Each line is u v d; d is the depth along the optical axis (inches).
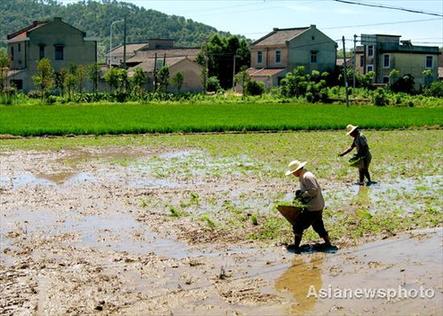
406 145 1320.1
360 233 585.3
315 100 2935.5
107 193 771.4
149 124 1600.6
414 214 666.2
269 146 1274.6
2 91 2657.5
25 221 626.5
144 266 487.2
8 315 392.2
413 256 514.6
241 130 1585.9
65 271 474.9
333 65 3575.3
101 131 1471.5
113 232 587.5
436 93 3171.8
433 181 879.1
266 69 3563.0
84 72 2930.6
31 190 787.4
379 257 511.5
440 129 1720.0
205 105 2603.3
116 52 4621.1
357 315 392.5
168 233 585.0
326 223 622.5
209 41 3959.2
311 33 3501.5
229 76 3959.2
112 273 470.9
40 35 3097.9
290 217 526.3
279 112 2140.7
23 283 447.5
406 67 3656.5
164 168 974.4
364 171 852.6
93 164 1013.2
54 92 3053.6
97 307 403.5
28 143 1296.8
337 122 1731.1
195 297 422.6
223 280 455.8
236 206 700.7
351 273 471.5
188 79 3437.5
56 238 565.3
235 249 534.3
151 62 3659.0
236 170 957.2
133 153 1153.4
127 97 2832.2
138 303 412.5
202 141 1358.3
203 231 591.5
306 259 506.0
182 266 487.8
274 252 525.3
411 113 2158.0
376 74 3659.0
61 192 775.7
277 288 439.5
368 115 2038.6
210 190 796.0
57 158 1082.1
